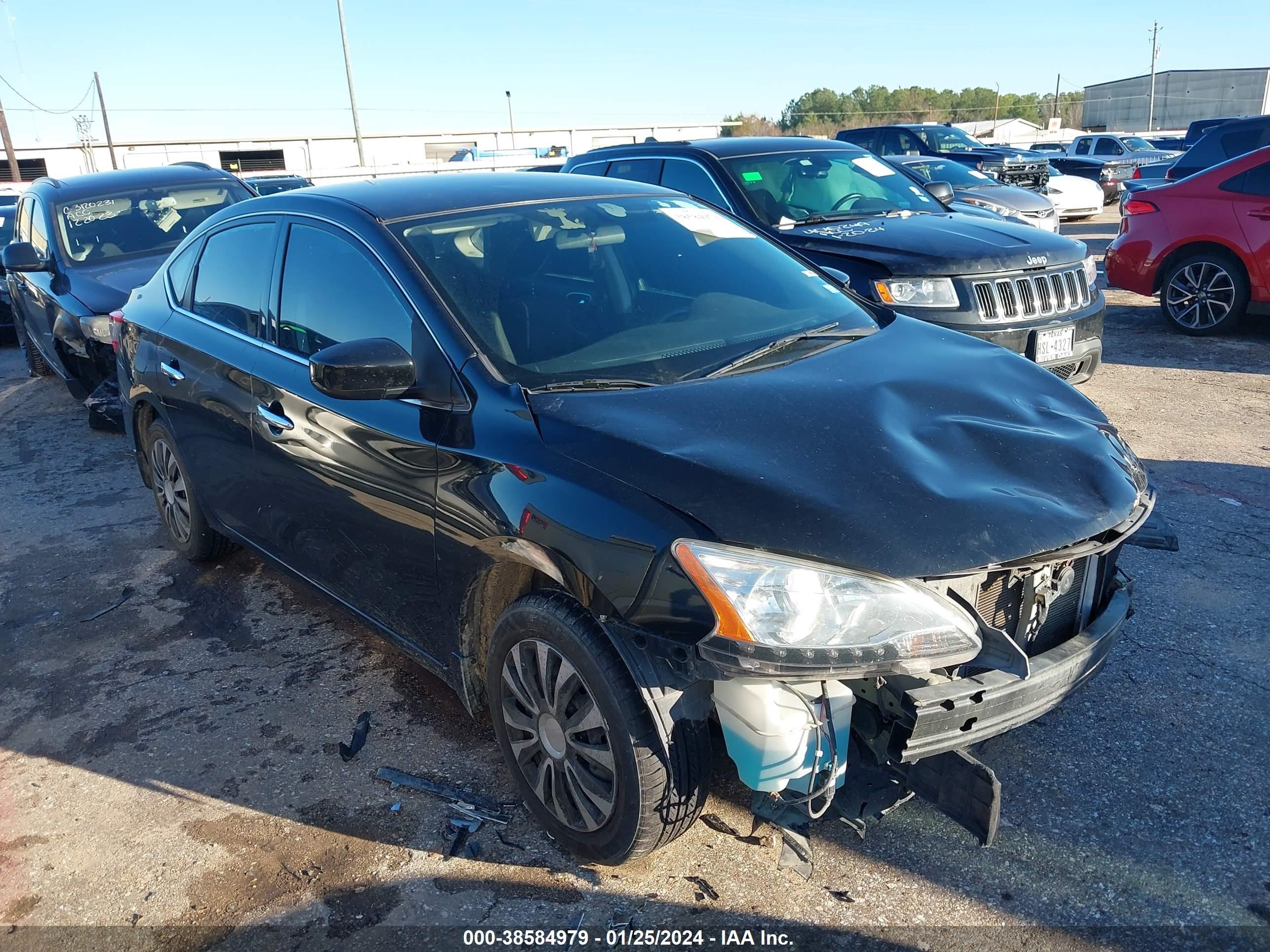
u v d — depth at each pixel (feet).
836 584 7.04
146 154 141.28
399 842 9.15
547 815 8.84
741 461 7.77
